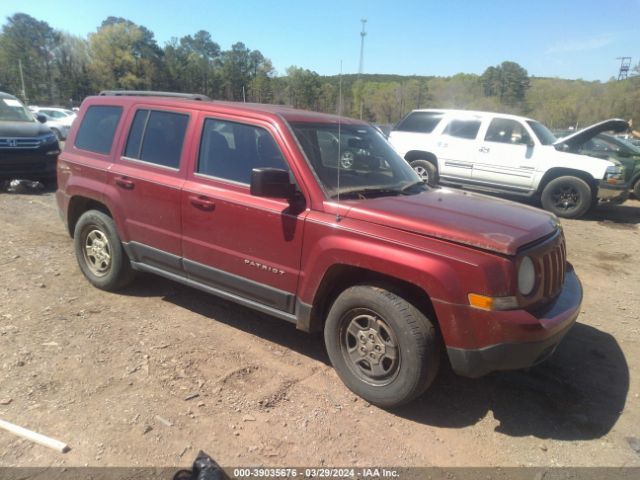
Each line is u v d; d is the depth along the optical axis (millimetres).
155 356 3646
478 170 10805
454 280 2793
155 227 4168
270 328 4234
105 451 2654
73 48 77375
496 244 2768
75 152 4875
